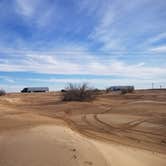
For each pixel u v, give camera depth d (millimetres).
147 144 12383
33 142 7832
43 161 6305
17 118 13656
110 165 6902
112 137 13562
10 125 11203
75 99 38406
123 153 9492
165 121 18391
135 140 13148
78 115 22375
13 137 8703
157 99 40688
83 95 38719
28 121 12789
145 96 48406
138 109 25625
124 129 16047
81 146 7664
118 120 19375
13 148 7305
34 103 37531
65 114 22766
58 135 8875
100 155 7332
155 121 18609
